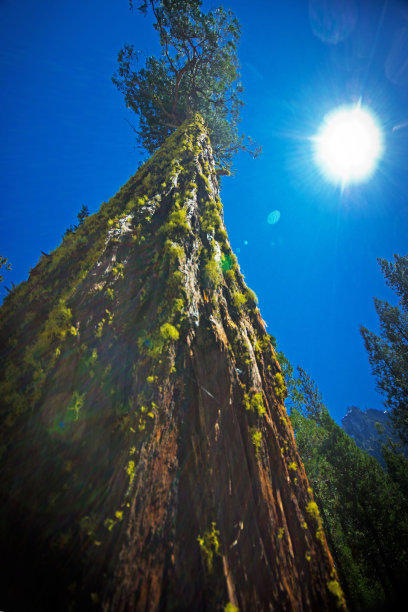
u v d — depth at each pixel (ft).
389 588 50.85
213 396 22.70
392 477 82.23
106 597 13.01
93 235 34.24
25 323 23.47
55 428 17.94
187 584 14.39
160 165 50.78
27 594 12.99
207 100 93.71
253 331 34.27
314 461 65.46
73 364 20.54
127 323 24.62
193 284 30.42
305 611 16.69
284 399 30.35
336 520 68.33
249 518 18.61
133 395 20.34
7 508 14.89
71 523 15.24
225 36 81.41
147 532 15.21
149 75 87.97
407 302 94.58
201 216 43.16
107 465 17.31
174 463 18.15
